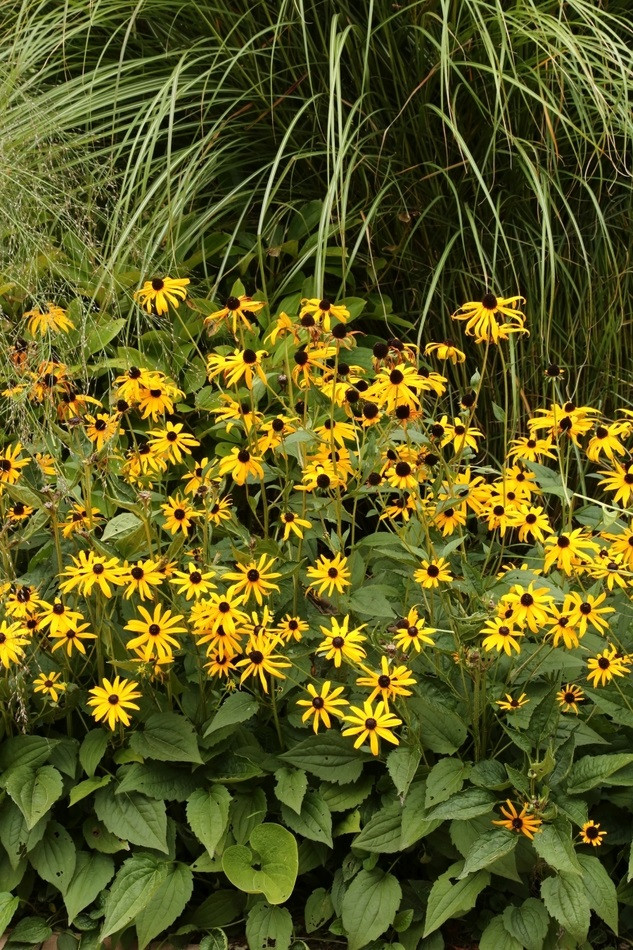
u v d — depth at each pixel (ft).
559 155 10.87
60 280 10.62
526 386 11.08
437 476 7.39
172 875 6.73
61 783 6.75
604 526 7.14
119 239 10.53
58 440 8.46
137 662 6.72
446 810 6.34
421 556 6.95
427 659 7.02
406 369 7.14
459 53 11.00
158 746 6.89
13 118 11.03
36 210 10.57
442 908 6.29
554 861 6.02
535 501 10.13
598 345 11.18
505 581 7.15
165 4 11.57
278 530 8.00
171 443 7.58
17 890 7.03
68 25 11.94
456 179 11.46
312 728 7.25
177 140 11.85
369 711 6.44
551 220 11.38
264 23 11.62
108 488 8.65
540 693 6.98
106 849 6.84
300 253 11.02
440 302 11.30
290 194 11.68
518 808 6.54
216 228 11.43
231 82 11.71
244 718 6.79
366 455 7.51
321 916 6.81
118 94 11.43
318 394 7.94
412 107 11.27
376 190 11.46
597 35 10.58
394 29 11.14
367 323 11.38
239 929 7.03
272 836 6.72
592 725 7.16
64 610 6.68
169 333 10.23
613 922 6.15
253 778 7.14
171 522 7.23
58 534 7.27
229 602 6.59
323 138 11.58
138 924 6.54
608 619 7.63
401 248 11.37
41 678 6.98
